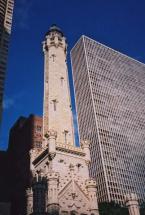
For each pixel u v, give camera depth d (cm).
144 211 10788
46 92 9312
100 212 10444
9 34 12669
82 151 8025
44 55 10662
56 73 9594
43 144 8162
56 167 7300
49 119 8388
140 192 18075
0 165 18538
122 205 13100
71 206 6875
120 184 17575
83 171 7700
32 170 8088
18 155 17888
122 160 18875
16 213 15550
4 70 11369
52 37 10731
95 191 7438
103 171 17575
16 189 16500
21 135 18450
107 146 18850
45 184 6762
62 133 8275
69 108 8944
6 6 13562
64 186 7081
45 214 6272
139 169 19325
